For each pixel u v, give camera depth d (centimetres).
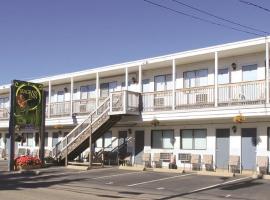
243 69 2569
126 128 3067
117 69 3036
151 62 2791
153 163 2836
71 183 2069
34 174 2498
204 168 2592
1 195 1638
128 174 2414
